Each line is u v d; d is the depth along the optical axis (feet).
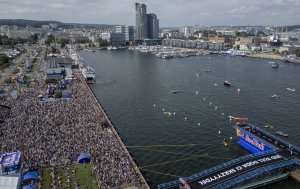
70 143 367.04
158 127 489.67
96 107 541.75
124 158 338.75
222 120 522.88
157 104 627.05
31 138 378.53
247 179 297.53
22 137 380.99
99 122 453.17
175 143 427.33
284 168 329.72
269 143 377.30
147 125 499.51
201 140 437.17
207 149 407.85
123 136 451.94
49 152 340.39
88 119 463.83
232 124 502.38
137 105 620.90
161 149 407.64
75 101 572.92
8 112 489.26
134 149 406.82
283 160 331.57
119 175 300.20
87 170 310.45
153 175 340.39
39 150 343.26
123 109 592.60
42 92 643.04
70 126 428.56
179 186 290.15
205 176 302.25
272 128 485.97
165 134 459.73
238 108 596.70
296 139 443.32
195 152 398.62
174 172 347.36
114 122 515.09
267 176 319.47
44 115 477.36
